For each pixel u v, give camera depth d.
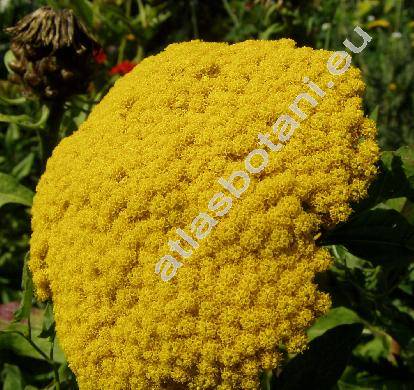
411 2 0.62
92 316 0.20
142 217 0.20
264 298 0.18
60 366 0.25
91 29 0.38
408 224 0.21
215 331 0.19
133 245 0.20
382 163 0.22
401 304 0.28
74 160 0.22
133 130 0.21
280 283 0.19
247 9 0.46
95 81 0.39
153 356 0.19
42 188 0.22
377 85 0.43
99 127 0.22
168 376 0.19
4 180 0.27
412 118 0.41
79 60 0.26
